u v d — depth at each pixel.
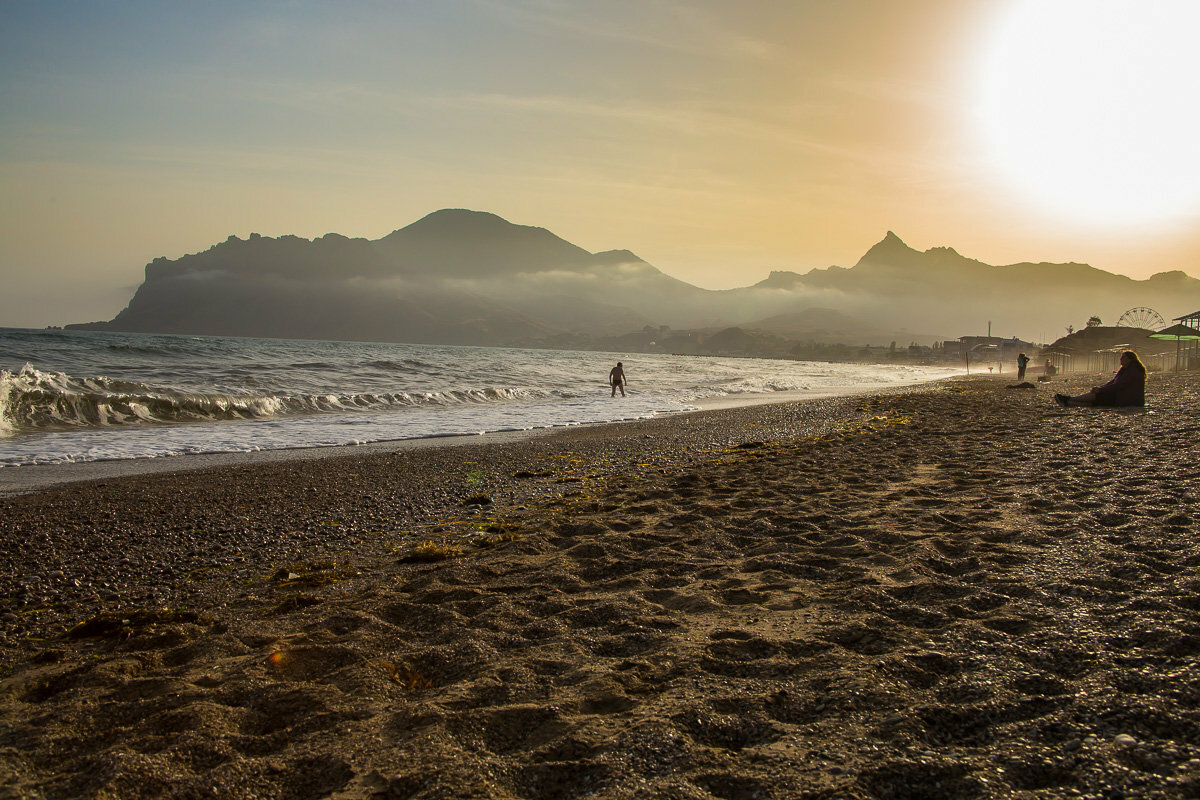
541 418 24.09
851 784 2.37
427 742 2.84
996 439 13.24
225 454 15.15
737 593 4.88
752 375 75.81
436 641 4.23
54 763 2.90
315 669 3.85
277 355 59.81
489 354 134.75
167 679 3.74
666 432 18.70
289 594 5.60
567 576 5.48
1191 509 6.48
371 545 7.27
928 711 2.88
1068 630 3.71
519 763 2.65
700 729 2.85
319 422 21.78
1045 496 7.58
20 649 4.61
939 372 127.00
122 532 7.98
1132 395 18.98
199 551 7.17
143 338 105.44
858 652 3.65
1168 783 2.26
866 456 11.74
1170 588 4.31
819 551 5.89
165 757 2.79
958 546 5.76
